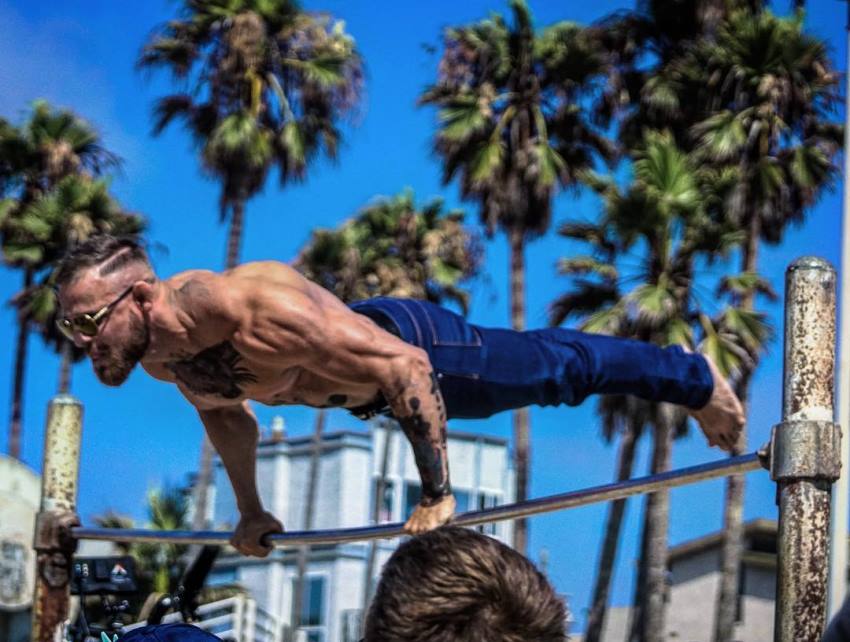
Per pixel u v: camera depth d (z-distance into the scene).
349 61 31.58
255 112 30.91
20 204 33.69
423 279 35.22
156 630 2.32
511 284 30.39
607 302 25.58
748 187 27.25
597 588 28.52
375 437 38.59
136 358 3.81
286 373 3.86
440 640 1.74
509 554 1.81
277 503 38.66
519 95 30.50
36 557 5.24
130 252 3.77
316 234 33.72
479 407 4.29
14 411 37.25
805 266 3.17
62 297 3.76
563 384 4.29
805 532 3.08
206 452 31.78
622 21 30.20
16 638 24.80
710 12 28.97
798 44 27.38
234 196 30.92
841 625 1.92
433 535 1.84
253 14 30.77
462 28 30.44
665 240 25.25
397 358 3.66
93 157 35.19
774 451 3.14
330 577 36.81
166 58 31.09
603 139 30.64
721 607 27.12
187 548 26.91
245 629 17.77
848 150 6.89
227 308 3.70
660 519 26.53
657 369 4.34
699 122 28.88
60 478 5.29
